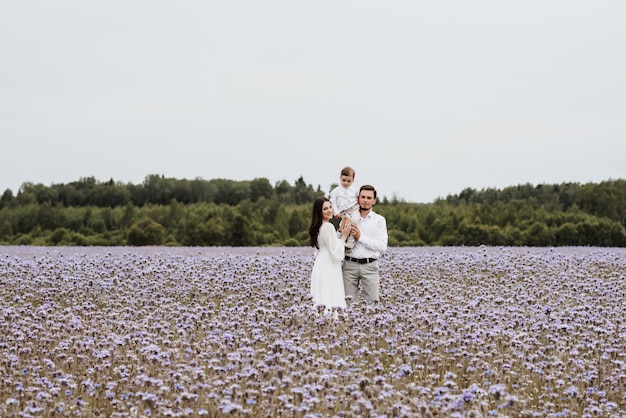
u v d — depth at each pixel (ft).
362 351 30.89
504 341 34.76
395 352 31.83
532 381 30.14
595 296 49.78
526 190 257.75
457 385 28.86
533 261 66.64
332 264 41.57
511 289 52.01
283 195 334.24
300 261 65.82
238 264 63.16
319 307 37.88
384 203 240.12
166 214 262.88
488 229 195.00
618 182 222.89
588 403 27.94
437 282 54.19
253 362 29.35
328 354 31.86
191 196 343.46
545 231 197.77
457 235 195.42
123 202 327.47
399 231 207.82
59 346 32.83
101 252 84.94
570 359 31.68
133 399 27.09
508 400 25.40
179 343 33.99
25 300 47.42
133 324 36.96
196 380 27.96
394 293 49.19
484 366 30.66
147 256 70.08
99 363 31.12
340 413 24.59
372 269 43.57
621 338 35.45
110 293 49.44
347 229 41.96
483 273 61.05
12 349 32.71
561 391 29.17
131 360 30.86
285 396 25.54
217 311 44.27
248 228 213.05
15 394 26.76
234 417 24.67
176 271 58.54
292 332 34.60
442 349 33.45
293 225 247.70
